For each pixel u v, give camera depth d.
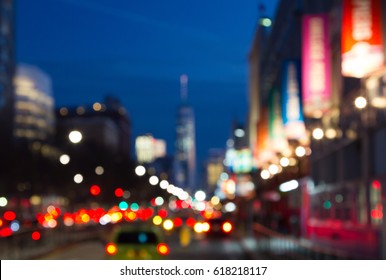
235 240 77.38
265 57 132.25
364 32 36.00
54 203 163.62
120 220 100.75
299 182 72.88
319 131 54.62
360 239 44.72
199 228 78.62
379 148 44.16
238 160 154.62
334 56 56.72
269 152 94.69
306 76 52.19
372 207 44.47
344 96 52.69
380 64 35.94
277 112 81.38
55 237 62.16
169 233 78.06
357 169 49.97
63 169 137.00
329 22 55.12
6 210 122.69
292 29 86.75
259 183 123.56
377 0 36.12
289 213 81.62
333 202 56.56
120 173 171.00
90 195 158.62
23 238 48.22
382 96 42.72
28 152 122.50
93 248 64.12
